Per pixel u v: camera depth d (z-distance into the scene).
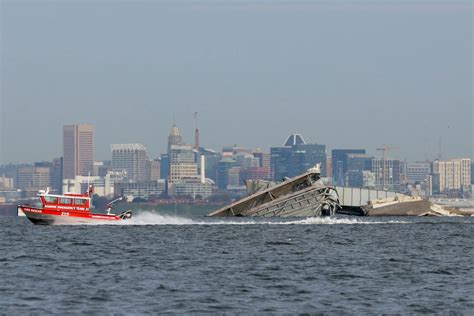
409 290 184.00
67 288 184.00
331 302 170.25
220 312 160.62
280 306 166.25
